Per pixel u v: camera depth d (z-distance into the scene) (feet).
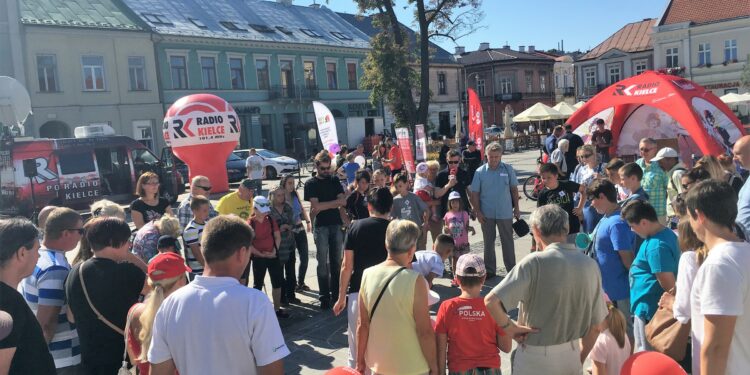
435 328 11.53
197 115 41.52
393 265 11.21
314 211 22.22
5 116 49.93
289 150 131.34
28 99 50.75
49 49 92.43
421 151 51.57
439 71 174.19
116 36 100.58
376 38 87.35
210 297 8.11
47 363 8.53
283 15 140.05
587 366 14.99
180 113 41.60
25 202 50.80
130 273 11.28
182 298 8.23
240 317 7.98
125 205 57.82
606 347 10.79
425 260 15.85
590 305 10.03
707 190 8.11
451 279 24.81
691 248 10.27
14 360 8.15
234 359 7.96
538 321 10.03
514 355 10.73
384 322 10.80
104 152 56.70
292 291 22.99
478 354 11.11
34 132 90.94
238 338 7.95
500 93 200.85
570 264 9.91
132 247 18.35
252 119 123.44
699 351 8.34
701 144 30.45
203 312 8.01
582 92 182.50
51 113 92.79
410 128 88.02
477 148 43.39
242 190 22.53
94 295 10.91
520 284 9.93
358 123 131.34
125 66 102.22
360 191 23.12
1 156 50.44
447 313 11.34
